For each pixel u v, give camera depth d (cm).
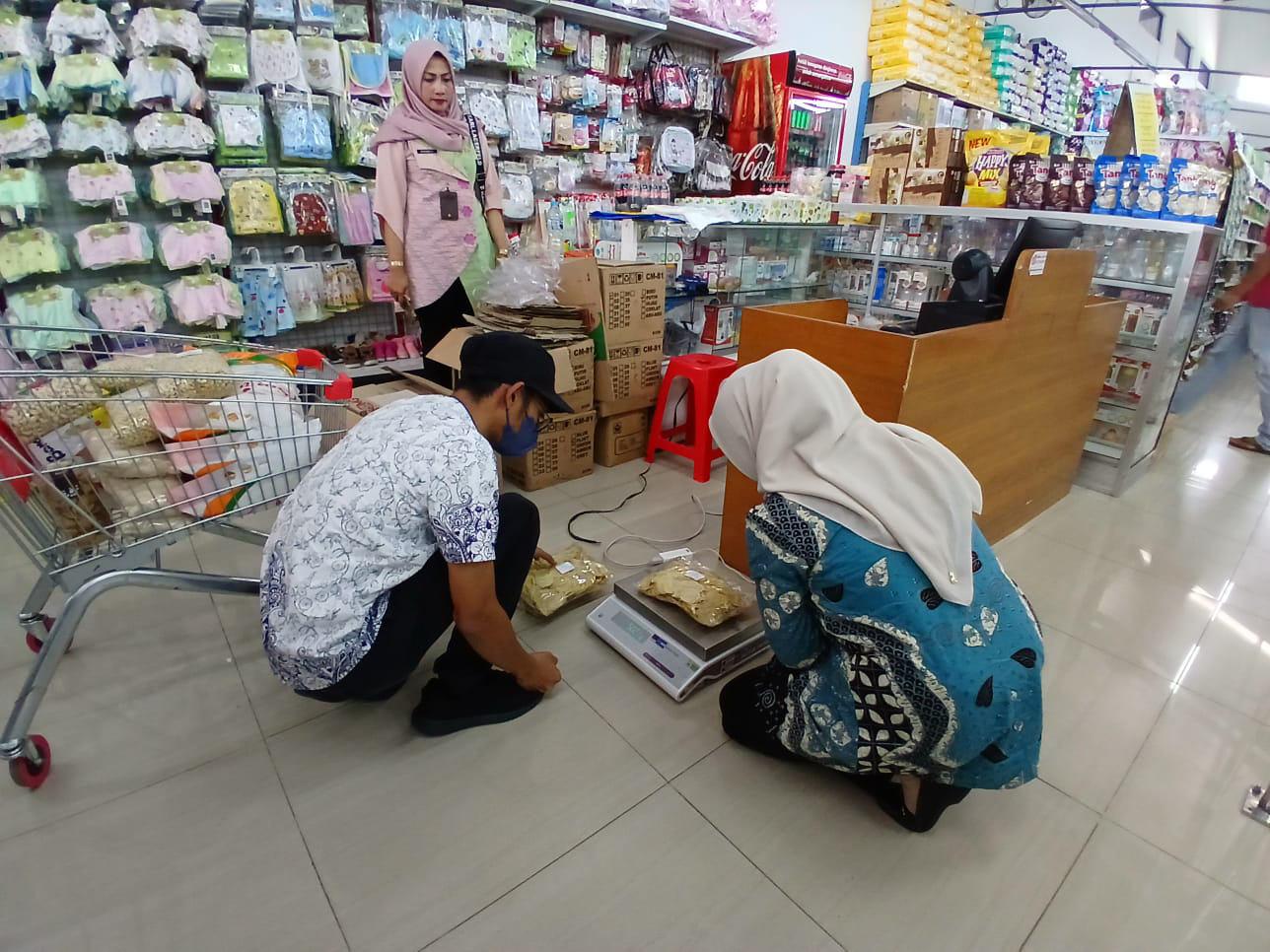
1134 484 315
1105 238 292
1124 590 226
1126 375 293
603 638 188
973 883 127
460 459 122
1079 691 179
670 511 266
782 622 128
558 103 390
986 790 148
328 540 122
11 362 152
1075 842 136
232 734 154
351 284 331
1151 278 282
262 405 141
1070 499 297
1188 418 425
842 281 403
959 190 345
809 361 129
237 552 231
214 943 112
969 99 603
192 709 161
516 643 147
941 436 190
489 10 339
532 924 117
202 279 291
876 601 115
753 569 129
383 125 269
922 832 136
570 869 127
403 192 272
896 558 115
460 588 128
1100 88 765
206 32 276
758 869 128
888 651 115
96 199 267
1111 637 202
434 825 134
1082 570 238
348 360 343
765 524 124
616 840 133
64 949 110
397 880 123
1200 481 322
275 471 146
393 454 122
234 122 287
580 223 388
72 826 131
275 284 309
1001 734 117
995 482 231
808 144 510
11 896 118
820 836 135
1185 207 267
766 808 141
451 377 296
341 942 113
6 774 142
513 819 136
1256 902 125
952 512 117
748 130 469
